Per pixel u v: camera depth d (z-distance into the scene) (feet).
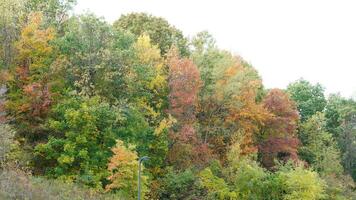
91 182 128.06
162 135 147.43
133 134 140.05
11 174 110.52
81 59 146.61
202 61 180.24
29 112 138.72
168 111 156.76
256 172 152.25
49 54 146.72
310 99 272.92
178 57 172.76
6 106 135.64
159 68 159.12
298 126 222.07
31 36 143.33
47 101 136.46
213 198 144.56
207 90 174.09
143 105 151.64
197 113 172.86
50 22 166.40
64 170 132.57
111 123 137.90
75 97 138.21
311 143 218.59
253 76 196.85
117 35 157.69
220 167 158.30
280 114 193.26
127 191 127.75
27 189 104.58
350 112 246.88
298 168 155.22
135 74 151.33
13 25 143.02
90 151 135.74
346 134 242.17
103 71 147.64
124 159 126.00
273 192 154.10
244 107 176.65
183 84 157.99
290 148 188.65
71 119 132.57
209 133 173.06
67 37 148.66
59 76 143.64
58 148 134.62
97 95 142.72
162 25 200.95
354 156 236.63
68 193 114.11
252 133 181.57
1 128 118.73
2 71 135.64
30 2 170.19
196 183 143.64
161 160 149.48
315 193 154.71
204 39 187.73
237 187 152.35
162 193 143.54
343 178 192.65
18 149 129.59
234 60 182.60
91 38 149.28
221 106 175.11
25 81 142.00
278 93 195.93
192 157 158.30
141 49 160.04
